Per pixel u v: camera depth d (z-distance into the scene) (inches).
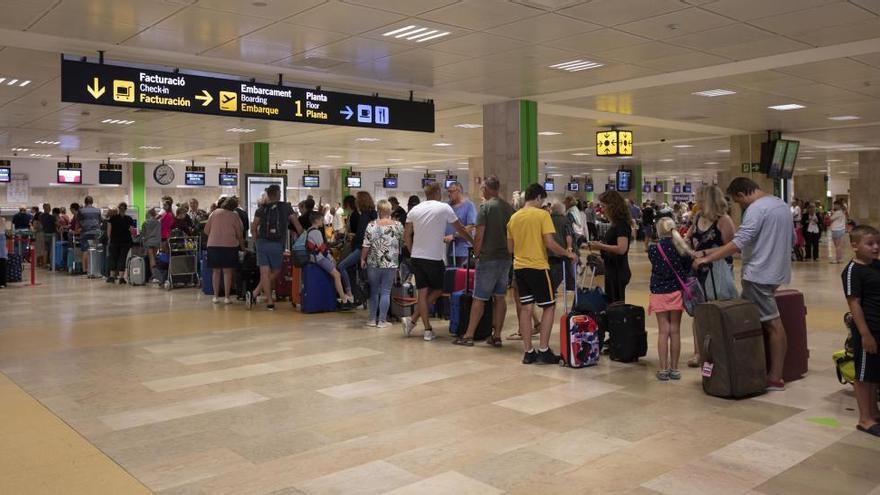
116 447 167.8
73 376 241.0
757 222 211.0
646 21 313.4
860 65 413.4
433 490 141.3
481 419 189.2
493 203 281.3
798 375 233.5
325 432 178.7
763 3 287.7
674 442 169.6
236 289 460.4
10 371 248.7
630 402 205.0
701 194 237.3
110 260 573.0
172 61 380.2
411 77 439.5
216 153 979.9
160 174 1241.4
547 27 322.0
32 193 1127.0
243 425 184.9
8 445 169.5
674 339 231.9
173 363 261.0
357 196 390.0
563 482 145.3
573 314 254.2
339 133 757.9
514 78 446.3
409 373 242.8
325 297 393.1
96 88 338.3
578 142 890.7
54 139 775.1
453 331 308.7
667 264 230.4
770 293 216.7
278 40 339.3
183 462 157.6
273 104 399.9
